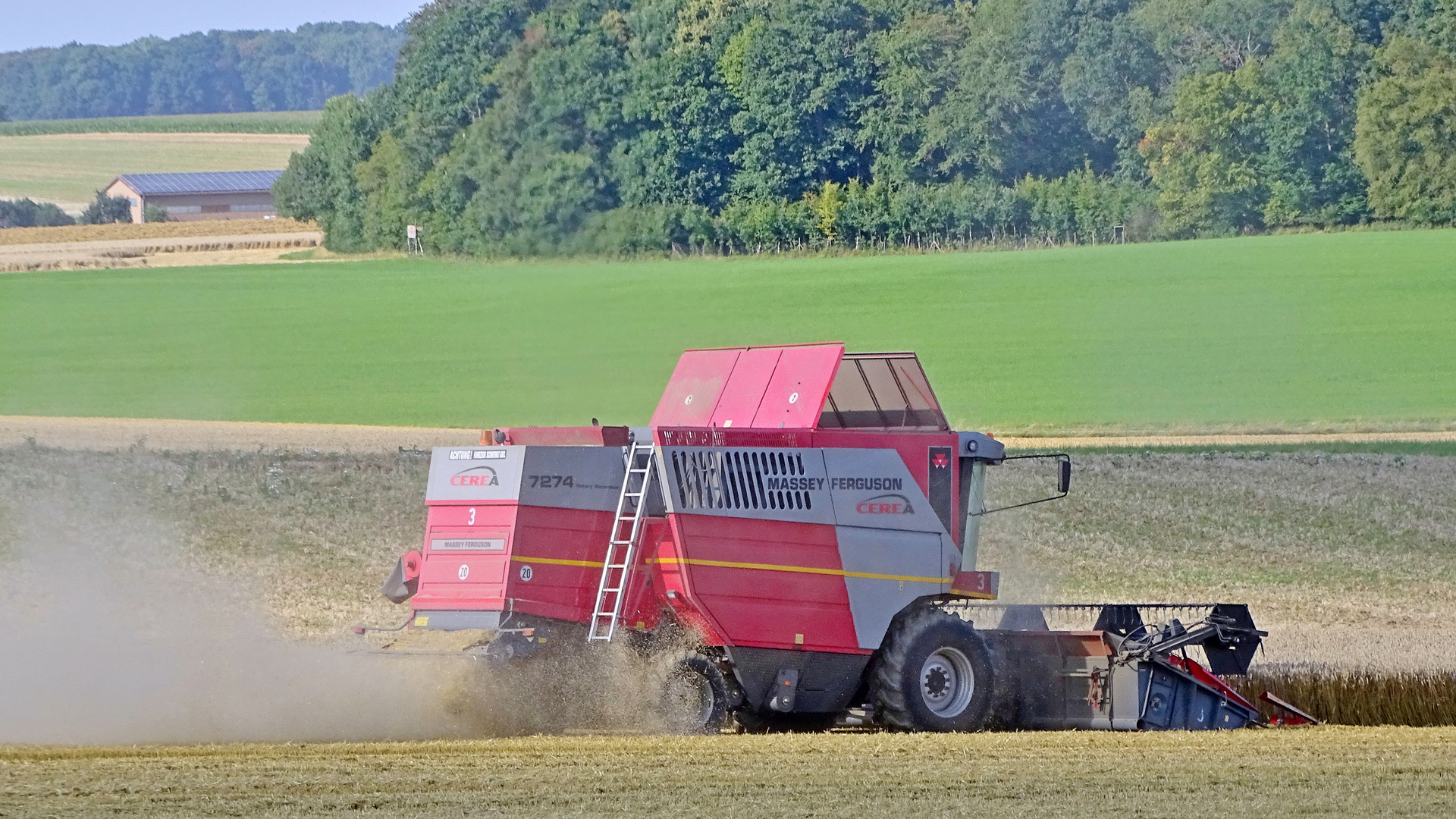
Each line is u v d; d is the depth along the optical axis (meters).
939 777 40.62
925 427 54.84
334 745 43.66
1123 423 180.50
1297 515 115.12
